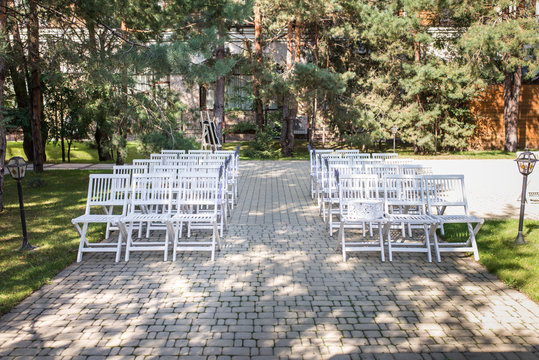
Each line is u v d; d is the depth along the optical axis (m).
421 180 7.23
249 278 5.67
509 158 20.61
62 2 10.50
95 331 4.27
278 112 26.53
